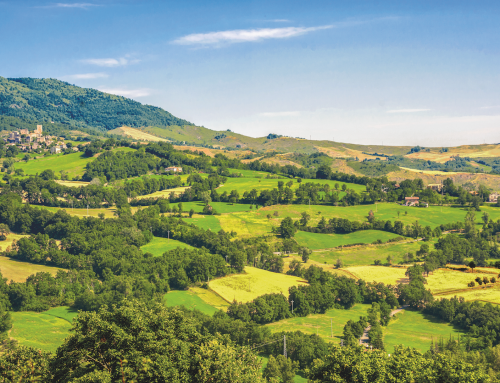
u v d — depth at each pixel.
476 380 66.12
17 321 137.12
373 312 145.12
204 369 60.94
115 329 62.47
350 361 67.88
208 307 149.75
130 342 62.41
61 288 162.00
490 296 156.38
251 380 62.81
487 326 133.00
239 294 161.00
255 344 115.44
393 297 160.62
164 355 62.12
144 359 59.94
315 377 70.69
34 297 153.12
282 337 115.75
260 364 70.94
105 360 62.06
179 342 65.06
